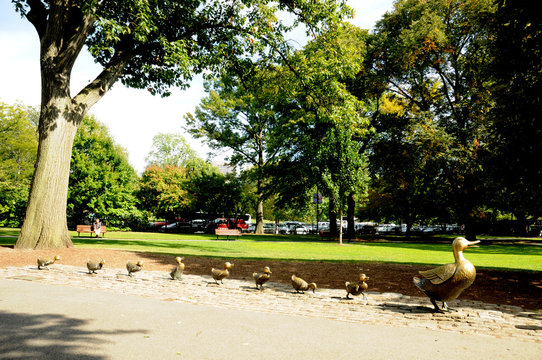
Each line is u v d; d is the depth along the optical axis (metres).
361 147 33.72
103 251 13.16
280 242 26.84
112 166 33.03
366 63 31.02
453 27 29.20
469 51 27.53
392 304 6.91
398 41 29.59
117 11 14.51
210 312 6.05
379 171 31.77
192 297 7.23
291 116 32.25
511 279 9.55
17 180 31.92
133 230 38.84
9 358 3.74
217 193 41.06
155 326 5.12
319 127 28.39
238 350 4.22
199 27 16.64
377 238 37.06
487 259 16.39
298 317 5.90
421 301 7.18
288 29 17.81
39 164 13.47
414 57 27.61
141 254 13.06
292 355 4.11
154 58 17.17
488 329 5.41
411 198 36.47
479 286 8.70
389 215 46.09
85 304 6.28
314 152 27.36
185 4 15.59
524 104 9.87
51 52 13.30
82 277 9.02
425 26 26.56
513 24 10.59
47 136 13.50
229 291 7.92
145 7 12.66
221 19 17.66
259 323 5.45
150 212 41.06
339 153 23.84
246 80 19.95
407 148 28.16
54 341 4.34
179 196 38.47
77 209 31.42
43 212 13.36
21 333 4.60
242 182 42.03
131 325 5.12
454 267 6.04
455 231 57.19
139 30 12.73
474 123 27.89
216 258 13.05
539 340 4.91
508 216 52.94
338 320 5.77
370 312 6.33
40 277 8.83
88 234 28.97
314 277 9.72
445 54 29.77
